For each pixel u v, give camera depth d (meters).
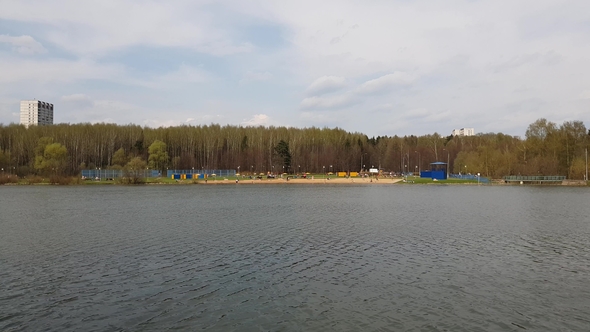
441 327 16.34
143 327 16.28
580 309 18.25
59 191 92.75
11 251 28.61
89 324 16.52
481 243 31.66
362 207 57.59
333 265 25.12
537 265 25.34
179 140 192.25
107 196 78.50
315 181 141.12
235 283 21.59
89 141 168.50
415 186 115.88
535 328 16.30
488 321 16.94
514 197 75.50
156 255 27.47
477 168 142.00
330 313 17.69
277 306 18.45
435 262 25.92
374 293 20.14
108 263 25.39
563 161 131.25
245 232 36.34
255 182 136.62
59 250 28.94
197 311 17.88
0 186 111.50
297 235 34.84
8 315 17.34
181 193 87.69
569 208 56.06
